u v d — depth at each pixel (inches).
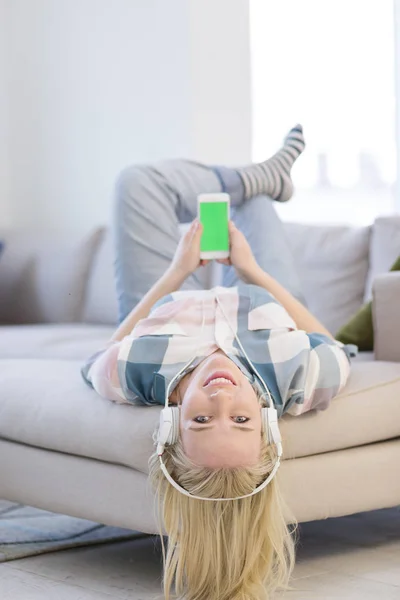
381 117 159.8
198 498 66.9
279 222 111.5
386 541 87.4
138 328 78.7
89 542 87.1
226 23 160.6
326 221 165.6
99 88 169.0
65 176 176.1
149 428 71.2
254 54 169.8
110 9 166.2
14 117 183.2
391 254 112.5
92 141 171.0
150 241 106.9
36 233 159.5
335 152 164.7
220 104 160.2
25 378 86.1
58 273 150.6
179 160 111.1
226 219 89.2
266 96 170.1
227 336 76.5
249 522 67.7
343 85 163.3
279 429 73.4
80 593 72.5
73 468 78.5
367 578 75.2
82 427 76.4
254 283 88.8
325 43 164.7
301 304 97.7
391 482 81.4
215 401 67.0
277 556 71.2
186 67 155.5
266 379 73.2
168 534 68.0
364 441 79.7
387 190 159.8
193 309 80.0
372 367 86.6
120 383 73.9
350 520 96.7
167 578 67.4
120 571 78.5
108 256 146.4
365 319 103.5
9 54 183.0
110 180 168.2
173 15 157.0
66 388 81.8
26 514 100.3
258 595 67.0
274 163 112.7
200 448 66.4
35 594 72.4
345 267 117.6
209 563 67.2
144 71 161.8
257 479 67.5
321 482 76.2
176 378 71.9
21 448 83.4
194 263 88.9
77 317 149.1
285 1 167.8
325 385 74.5
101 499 75.9
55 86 176.4
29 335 123.6
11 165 183.9
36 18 178.2
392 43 157.8
